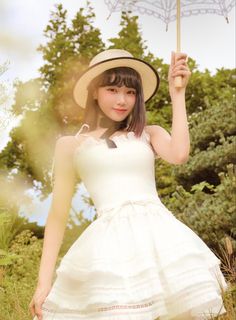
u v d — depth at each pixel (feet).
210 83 42.47
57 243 7.88
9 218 19.26
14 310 14.33
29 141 42.11
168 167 32.37
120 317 6.47
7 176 41.06
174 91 7.82
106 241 7.07
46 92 42.55
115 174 7.66
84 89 8.53
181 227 7.25
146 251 6.84
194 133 26.18
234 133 25.31
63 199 8.02
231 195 19.02
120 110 8.03
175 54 7.96
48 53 43.27
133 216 7.28
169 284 6.72
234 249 17.60
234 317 9.89
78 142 8.11
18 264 20.57
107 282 6.72
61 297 7.13
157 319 7.29
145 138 8.11
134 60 8.25
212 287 6.77
